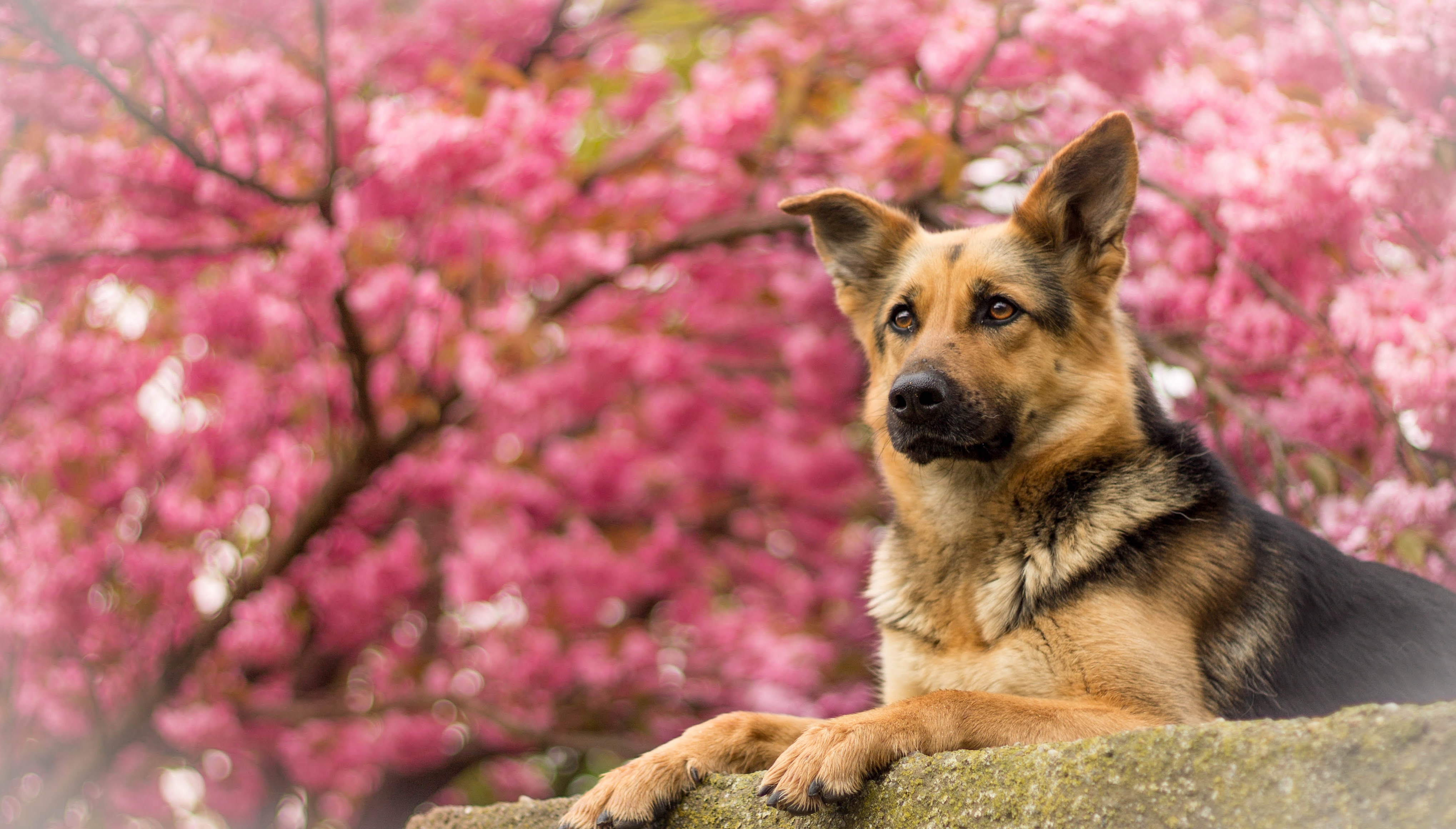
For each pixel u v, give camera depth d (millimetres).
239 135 8180
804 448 10633
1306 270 6176
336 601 9914
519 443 9891
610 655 10242
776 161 8609
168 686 8656
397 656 10320
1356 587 3895
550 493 10133
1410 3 5605
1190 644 3463
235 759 10586
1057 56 6793
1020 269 4258
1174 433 4188
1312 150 5676
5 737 9156
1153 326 6949
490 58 8844
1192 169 6520
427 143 7191
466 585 9508
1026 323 4164
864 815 2654
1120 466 3977
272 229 7941
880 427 4617
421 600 10602
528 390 9211
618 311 9570
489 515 9586
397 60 9320
